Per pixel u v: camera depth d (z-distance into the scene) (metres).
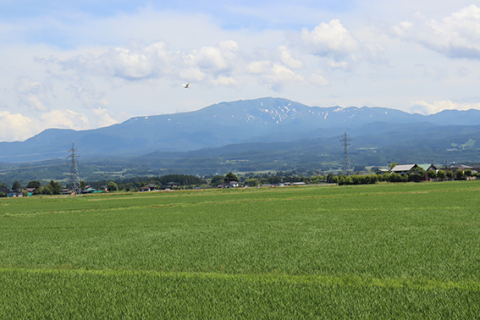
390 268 15.73
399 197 58.25
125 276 16.44
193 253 20.81
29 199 114.38
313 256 18.69
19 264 20.44
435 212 36.78
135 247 23.75
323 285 13.76
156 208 59.19
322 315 11.02
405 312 10.95
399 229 26.92
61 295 14.19
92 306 12.81
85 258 21.03
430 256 17.66
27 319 11.91
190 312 11.75
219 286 14.28
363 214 37.66
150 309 12.16
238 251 20.78
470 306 11.19
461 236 23.11
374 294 12.54
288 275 15.54
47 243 27.45
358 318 10.70
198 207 57.03
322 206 48.53
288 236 25.53
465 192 64.62
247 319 10.99
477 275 14.47
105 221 41.84
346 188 97.81
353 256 18.30
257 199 69.19
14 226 40.78
